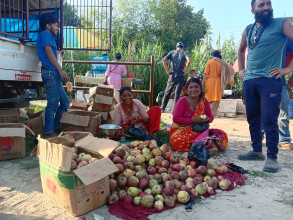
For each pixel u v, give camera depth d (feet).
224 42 41.11
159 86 37.06
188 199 7.98
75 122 14.96
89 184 6.88
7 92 17.79
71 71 38.68
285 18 10.31
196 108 13.03
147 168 9.55
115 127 13.65
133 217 7.20
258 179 9.96
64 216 7.13
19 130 11.51
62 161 7.06
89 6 19.34
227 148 14.46
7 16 17.30
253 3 10.84
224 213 7.50
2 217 7.00
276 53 10.53
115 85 26.73
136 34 100.78
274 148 10.94
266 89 10.69
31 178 9.64
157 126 14.89
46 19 14.39
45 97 16.83
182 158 11.00
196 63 39.60
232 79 24.48
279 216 7.35
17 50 13.82
